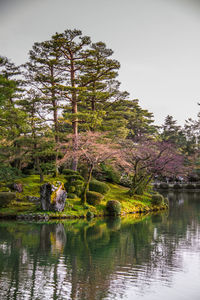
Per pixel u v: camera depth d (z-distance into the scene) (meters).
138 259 13.14
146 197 34.47
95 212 26.23
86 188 27.09
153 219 25.33
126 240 16.84
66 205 25.80
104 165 38.19
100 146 29.30
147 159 33.50
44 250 14.38
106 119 41.59
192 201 42.09
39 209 24.78
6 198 24.83
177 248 15.12
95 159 28.50
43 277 10.80
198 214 28.84
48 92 32.59
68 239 16.88
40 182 31.34
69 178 30.64
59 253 13.91
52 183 24.80
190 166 64.81
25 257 13.19
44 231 18.94
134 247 15.25
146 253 14.12
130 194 33.28
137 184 33.62
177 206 36.03
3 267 11.81
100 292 9.58
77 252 14.13
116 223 22.92
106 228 20.59
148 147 34.94
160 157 34.94
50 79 31.44
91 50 33.28
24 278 10.68
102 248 14.98
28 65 32.72
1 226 20.42
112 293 9.53
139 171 35.47
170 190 65.12
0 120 24.62
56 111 32.78
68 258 13.13
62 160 30.86
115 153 29.77
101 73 36.53
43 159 35.81
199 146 74.31
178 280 10.70
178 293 9.61
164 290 9.81
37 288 9.83
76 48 33.03
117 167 36.69
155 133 65.06
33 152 29.92
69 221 23.16
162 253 14.14
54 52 33.28
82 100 35.12
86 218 24.91
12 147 28.14
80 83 36.31
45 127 28.86
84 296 9.28
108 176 39.38
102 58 35.69
